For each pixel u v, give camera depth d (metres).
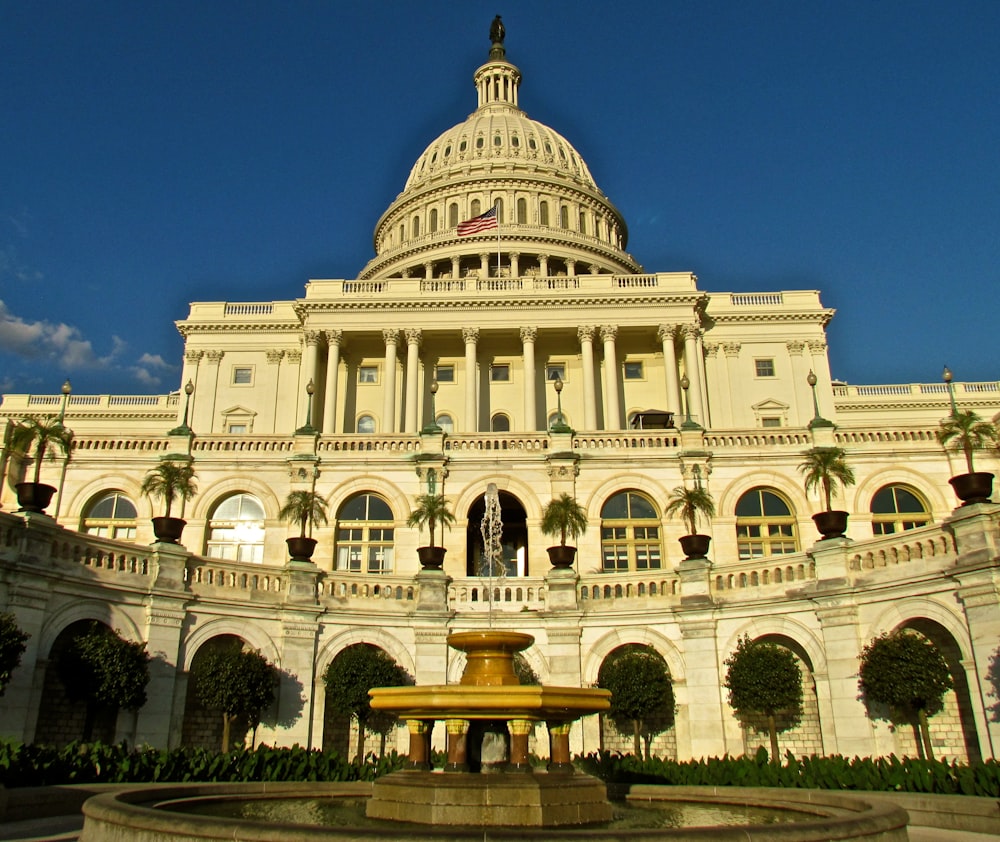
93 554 18.94
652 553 29.81
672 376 58.50
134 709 18.34
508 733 12.44
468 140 98.31
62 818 12.66
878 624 19.27
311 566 22.45
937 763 14.72
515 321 59.69
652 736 22.31
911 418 60.72
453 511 29.86
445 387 61.94
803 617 20.67
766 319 62.06
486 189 90.25
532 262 83.69
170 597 19.89
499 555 28.86
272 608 21.56
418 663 22.69
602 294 59.47
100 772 14.36
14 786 13.10
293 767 16.22
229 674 19.00
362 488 30.20
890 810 9.80
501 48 114.75
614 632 22.91
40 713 18.42
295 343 62.56
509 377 62.31
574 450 30.86
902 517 29.97
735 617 21.72
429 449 30.81
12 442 22.36
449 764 11.88
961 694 18.86
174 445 30.75
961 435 28.20
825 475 26.33
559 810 11.18
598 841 7.58
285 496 30.08
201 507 29.88
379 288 62.19
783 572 21.34
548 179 90.81
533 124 101.62
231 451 30.81
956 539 18.03
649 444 31.14
